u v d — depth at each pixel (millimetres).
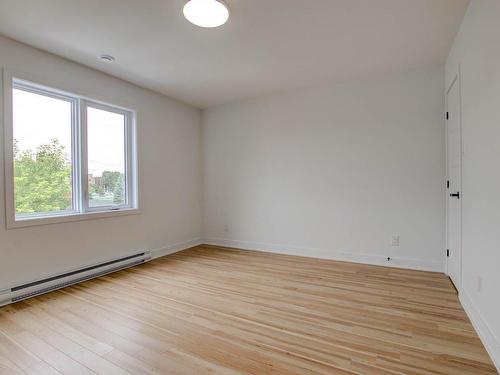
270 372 1596
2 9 2123
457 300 2516
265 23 2361
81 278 3072
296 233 4184
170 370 1617
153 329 2072
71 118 3188
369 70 3400
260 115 4414
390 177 3545
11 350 1822
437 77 3268
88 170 3326
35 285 2686
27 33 2479
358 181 3734
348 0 2070
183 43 2695
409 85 3408
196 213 4887
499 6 1619
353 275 3232
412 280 3031
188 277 3219
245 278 3172
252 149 4504
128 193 3803
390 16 2277
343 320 2182
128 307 2441
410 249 3459
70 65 3039
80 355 1764
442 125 3258
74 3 2062
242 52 2895
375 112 3607
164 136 4262
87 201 3301
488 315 1785
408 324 2107
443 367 1619
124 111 3764
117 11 2172
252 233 4559
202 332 2027
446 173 3174
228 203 4762
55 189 3029
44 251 2820
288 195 4230
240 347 1840
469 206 2225
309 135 4039
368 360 1693
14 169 2676
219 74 3473
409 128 3428
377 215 3631
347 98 3771
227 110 4715
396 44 2748
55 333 2023
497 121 1665
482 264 1910
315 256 4043
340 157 3838
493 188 1728
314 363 1671
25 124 2785
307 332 2016
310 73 3471
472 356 1717
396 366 1636
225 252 4387
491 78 1749
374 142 3625
